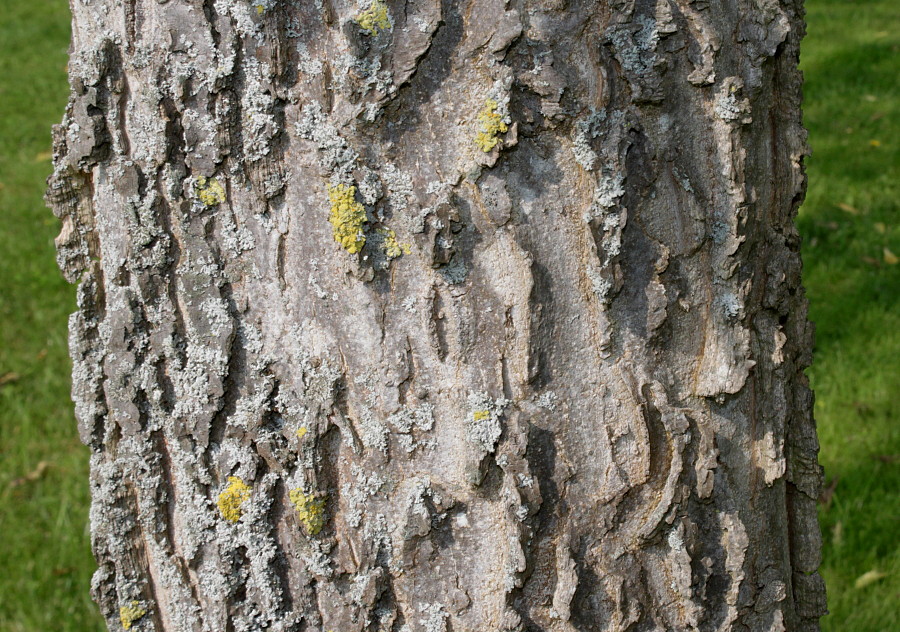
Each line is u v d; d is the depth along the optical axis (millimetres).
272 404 1358
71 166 1366
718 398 1359
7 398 2508
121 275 1367
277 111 1322
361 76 1306
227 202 1342
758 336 1384
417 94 1312
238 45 1317
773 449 1385
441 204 1314
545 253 1324
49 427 2389
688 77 1328
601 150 1319
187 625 1398
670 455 1350
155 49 1328
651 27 1315
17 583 1894
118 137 1350
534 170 1319
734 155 1338
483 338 1330
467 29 1305
